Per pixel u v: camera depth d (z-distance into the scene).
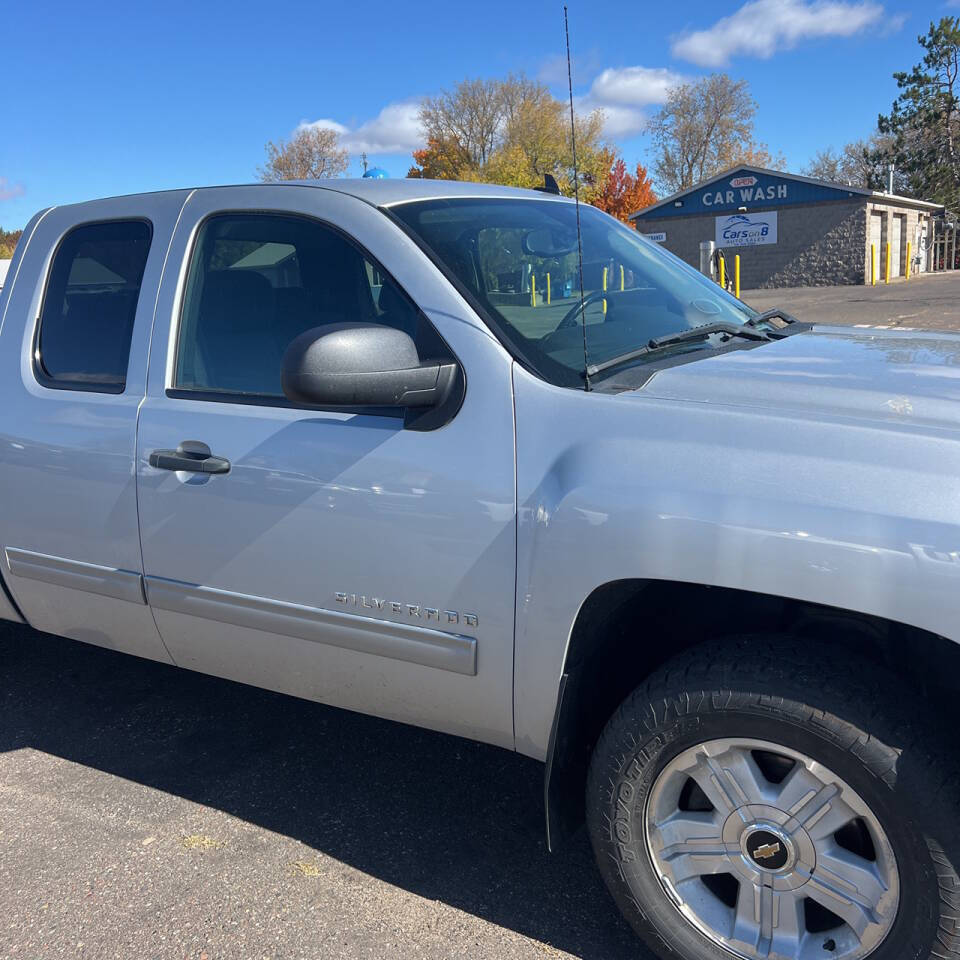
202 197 2.77
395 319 2.34
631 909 2.04
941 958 1.72
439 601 2.17
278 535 2.39
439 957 2.21
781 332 2.81
